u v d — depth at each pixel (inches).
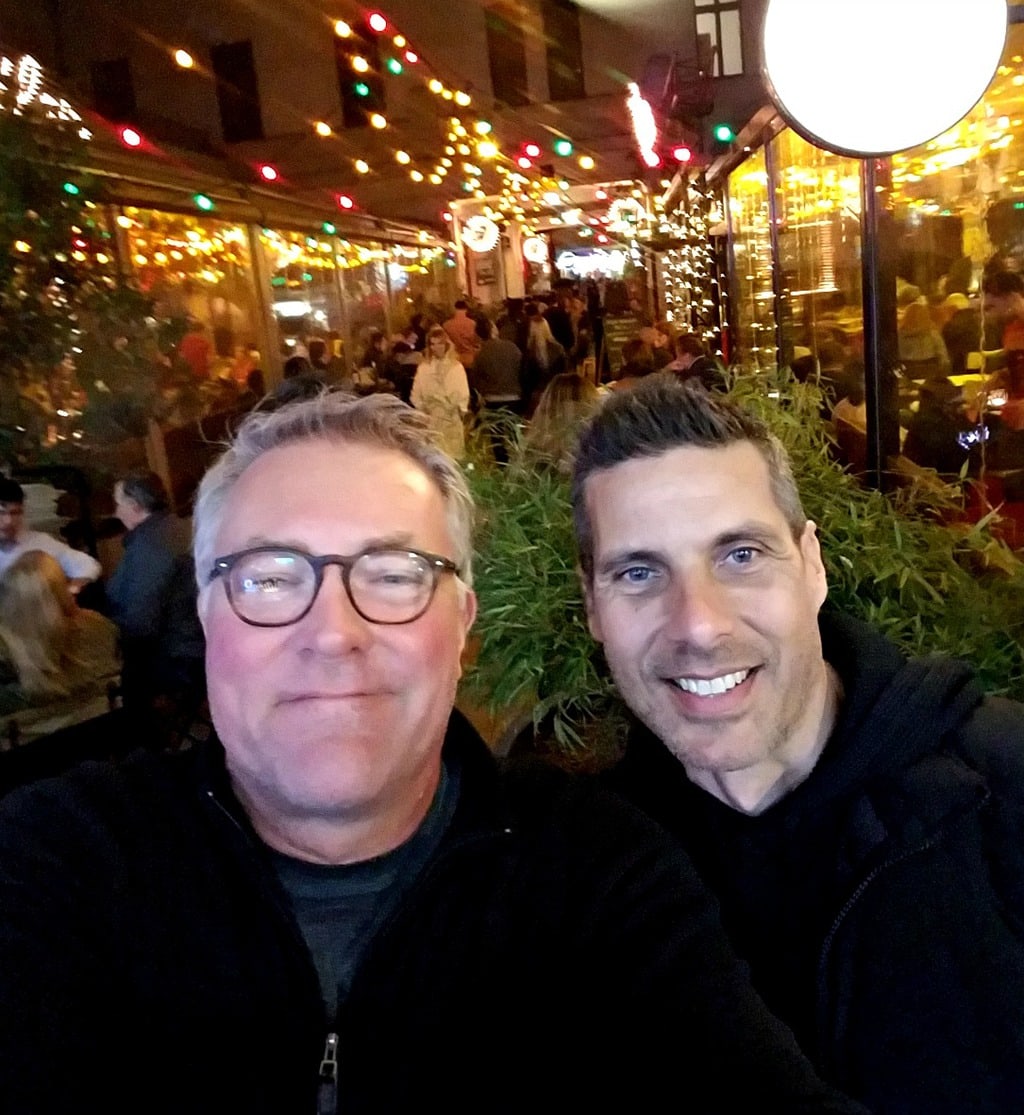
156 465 228.4
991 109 125.9
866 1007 48.8
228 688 45.8
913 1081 47.6
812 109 80.4
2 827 47.9
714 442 50.6
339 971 45.4
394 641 45.3
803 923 52.6
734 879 54.5
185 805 48.1
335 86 615.8
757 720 51.5
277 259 359.3
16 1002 41.6
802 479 77.4
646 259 450.9
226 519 47.3
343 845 46.4
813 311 171.0
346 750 44.6
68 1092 41.0
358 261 462.0
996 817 50.3
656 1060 42.1
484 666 74.0
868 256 122.4
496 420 88.0
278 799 45.7
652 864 47.7
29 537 148.1
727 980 43.3
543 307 441.7
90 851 46.6
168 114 627.5
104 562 191.9
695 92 277.3
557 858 47.3
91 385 170.6
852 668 53.8
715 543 50.1
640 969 43.7
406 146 617.0
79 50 618.5
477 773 49.1
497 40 609.6
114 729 131.3
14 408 159.3
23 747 120.5
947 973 47.9
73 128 165.2
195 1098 42.6
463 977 44.8
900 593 73.1
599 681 71.1
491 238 587.2
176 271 277.3
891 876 49.6
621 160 617.9
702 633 49.5
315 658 44.6
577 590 71.4
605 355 432.5
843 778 51.3
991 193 126.3
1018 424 125.0
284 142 631.8
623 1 597.6
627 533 51.0
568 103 613.6
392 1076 42.9
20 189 154.0
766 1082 39.4
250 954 44.3
